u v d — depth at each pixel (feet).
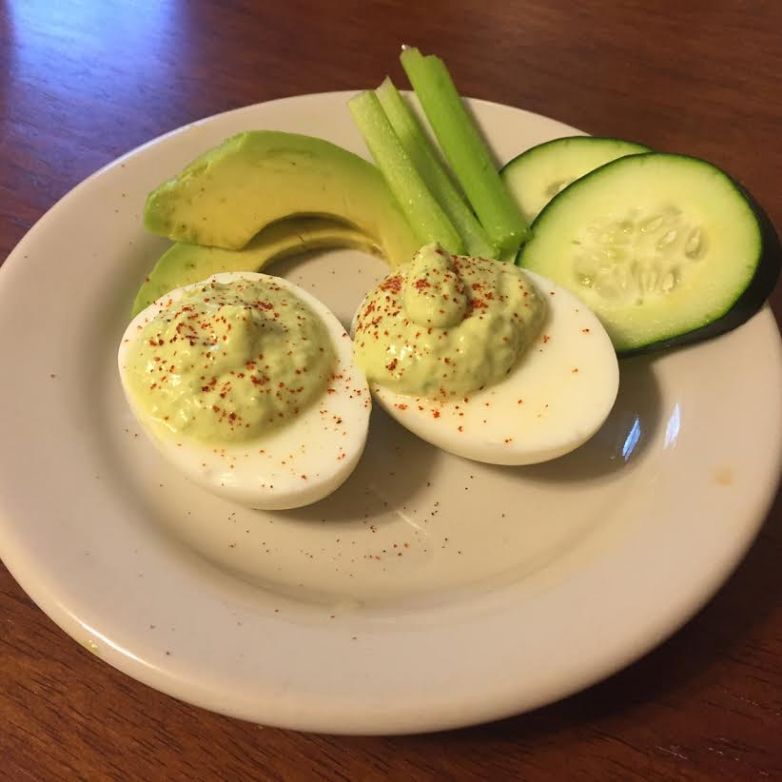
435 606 0.53
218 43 0.92
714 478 0.53
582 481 0.59
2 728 0.50
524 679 0.45
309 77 0.88
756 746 0.49
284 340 0.57
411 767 0.49
